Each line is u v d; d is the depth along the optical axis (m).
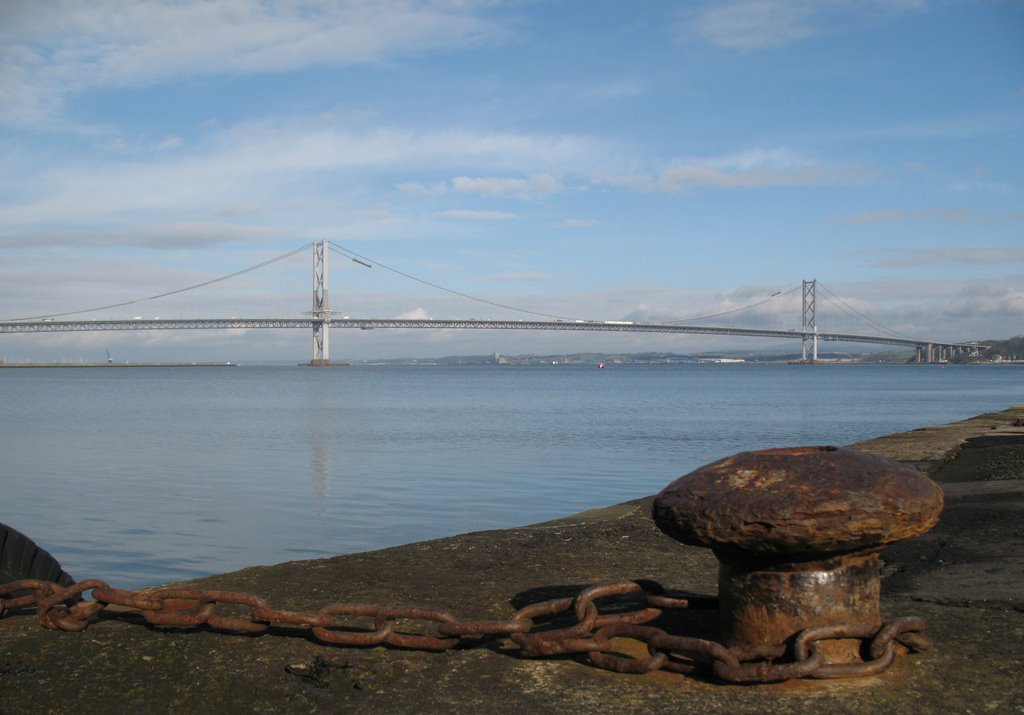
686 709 2.29
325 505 11.04
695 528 2.55
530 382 80.25
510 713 2.30
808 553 2.46
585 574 3.96
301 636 2.95
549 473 14.07
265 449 18.77
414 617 2.80
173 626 3.04
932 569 3.88
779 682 2.45
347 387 67.56
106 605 3.07
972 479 7.31
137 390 61.78
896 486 2.50
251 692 2.50
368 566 4.18
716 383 73.06
